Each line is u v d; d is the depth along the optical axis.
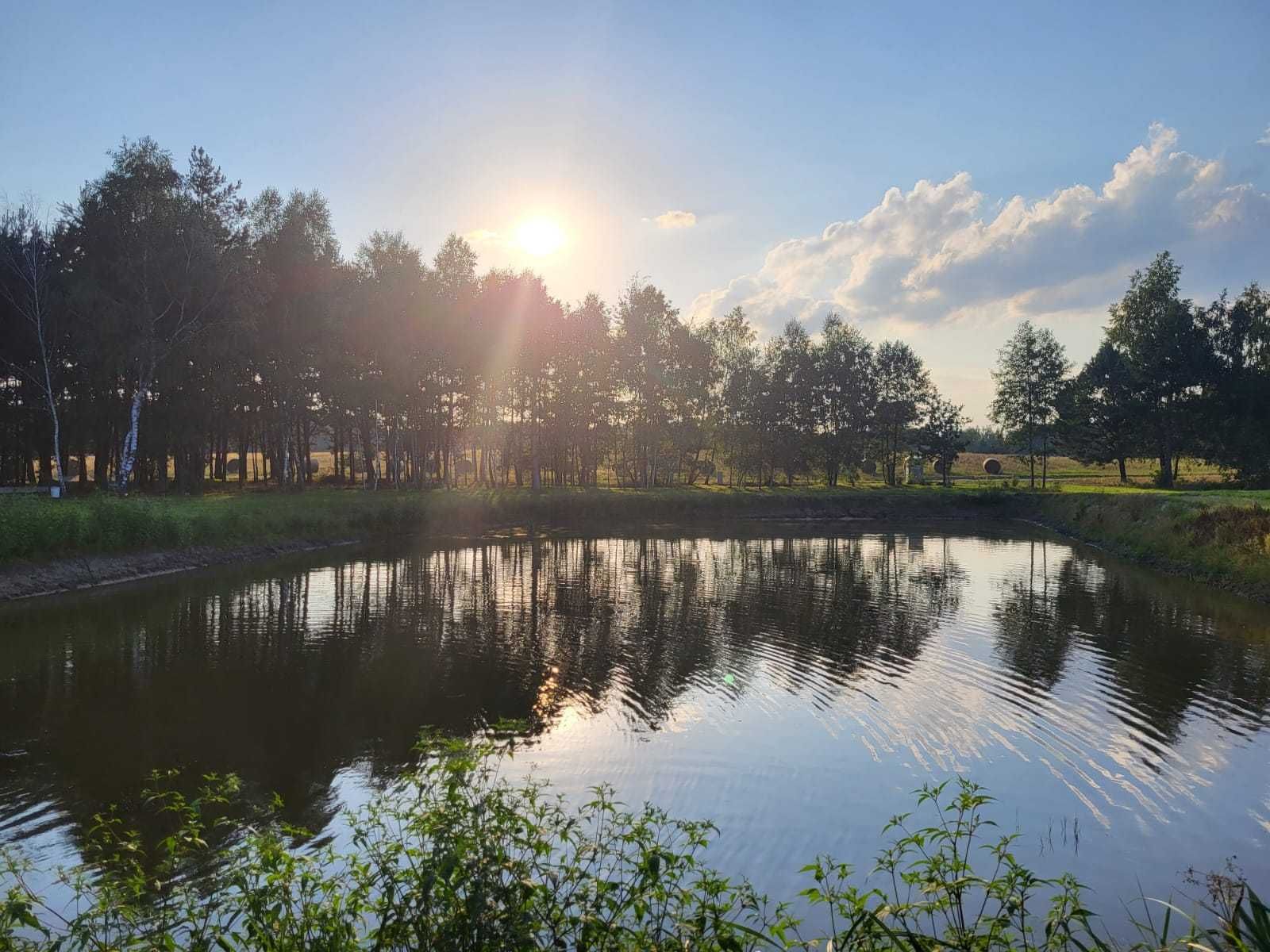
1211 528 39.91
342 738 16.28
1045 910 10.04
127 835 11.98
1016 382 91.31
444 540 53.50
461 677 20.78
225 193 55.00
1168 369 83.75
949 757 15.54
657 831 12.02
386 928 6.00
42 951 7.42
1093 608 30.14
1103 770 14.84
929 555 47.75
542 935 6.09
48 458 63.56
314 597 32.12
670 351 87.31
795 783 14.25
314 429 76.81
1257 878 10.97
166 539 38.88
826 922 9.70
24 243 49.38
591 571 39.97
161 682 20.00
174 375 55.19
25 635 24.92
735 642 24.81
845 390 98.56
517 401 82.19
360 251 70.56
